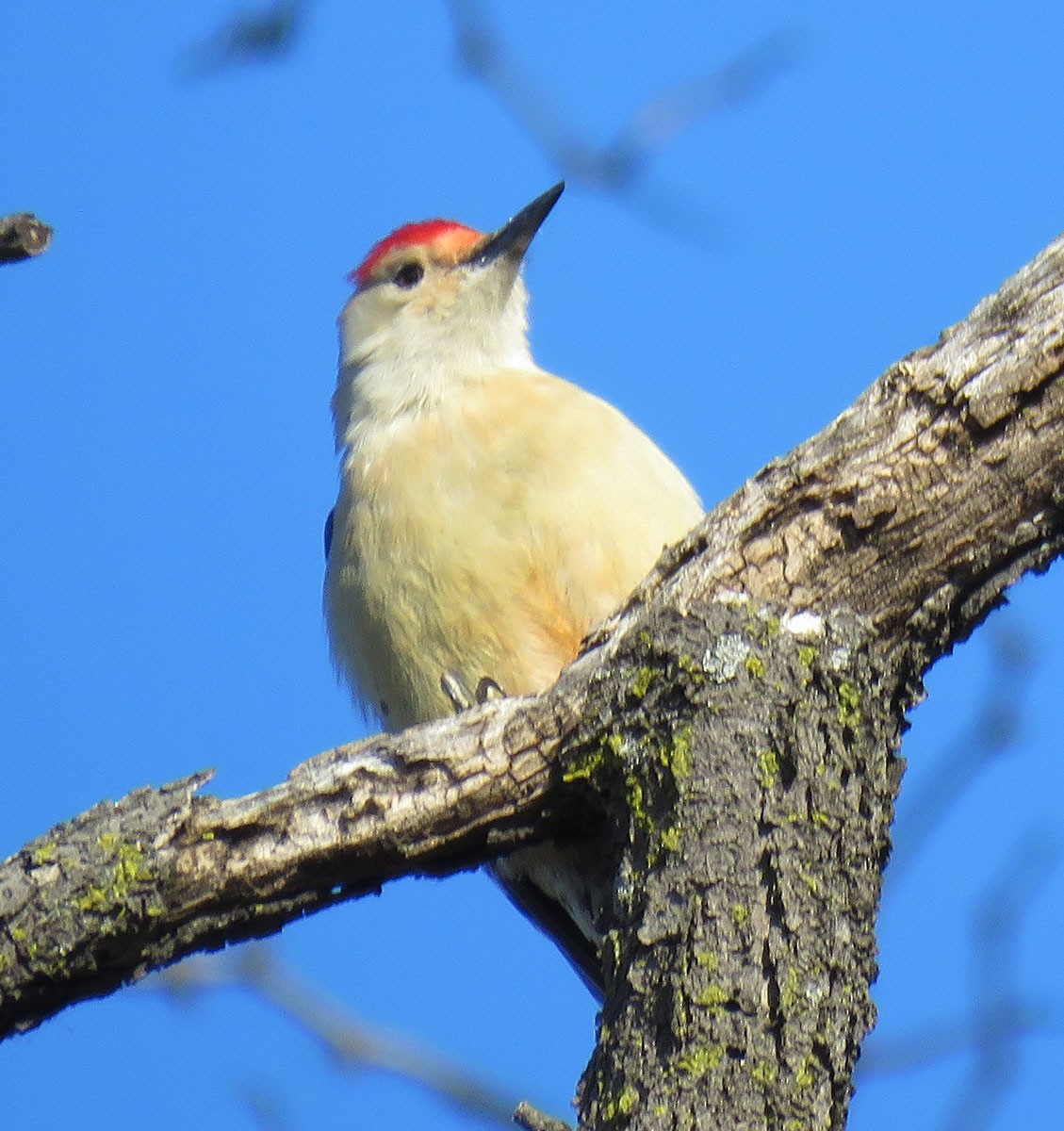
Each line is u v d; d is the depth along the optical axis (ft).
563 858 33.73
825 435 27.35
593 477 37.04
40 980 26.12
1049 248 26.58
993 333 26.45
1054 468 26.17
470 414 39.17
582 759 27.20
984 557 26.81
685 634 26.81
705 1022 23.84
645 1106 23.44
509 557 36.70
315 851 26.84
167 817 26.58
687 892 24.94
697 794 25.61
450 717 27.84
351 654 38.96
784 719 25.99
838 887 25.13
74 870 26.18
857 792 25.89
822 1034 23.97
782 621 26.89
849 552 27.04
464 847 27.94
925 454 26.58
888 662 27.25
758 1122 23.20
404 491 37.65
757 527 27.43
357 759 27.43
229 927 27.09
